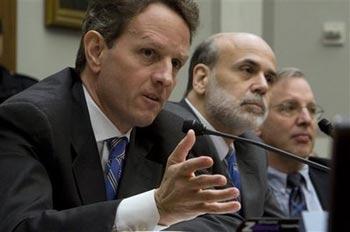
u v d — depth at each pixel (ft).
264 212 16.99
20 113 10.54
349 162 4.15
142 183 11.56
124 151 11.64
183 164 8.31
